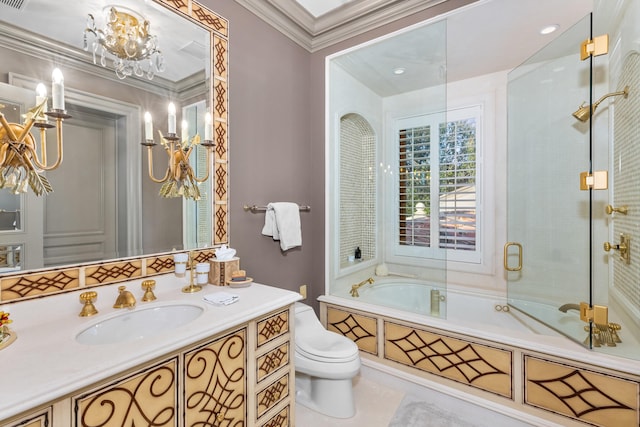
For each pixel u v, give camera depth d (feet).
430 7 6.59
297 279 7.84
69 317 3.79
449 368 6.03
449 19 6.45
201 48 5.56
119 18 4.51
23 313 3.55
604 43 5.27
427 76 7.36
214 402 3.59
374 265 8.38
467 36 7.06
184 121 5.34
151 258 4.84
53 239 3.89
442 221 9.57
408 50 7.13
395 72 7.66
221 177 5.92
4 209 3.52
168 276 5.01
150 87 4.90
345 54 7.77
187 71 5.37
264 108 6.86
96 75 4.29
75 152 4.10
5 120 3.43
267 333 4.33
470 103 9.14
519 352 5.30
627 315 5.51
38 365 2.58
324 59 8.05
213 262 5.25
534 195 7.55
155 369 3.00
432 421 5.66
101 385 2.61
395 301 7.66
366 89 8.22
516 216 8.02
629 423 4.43
